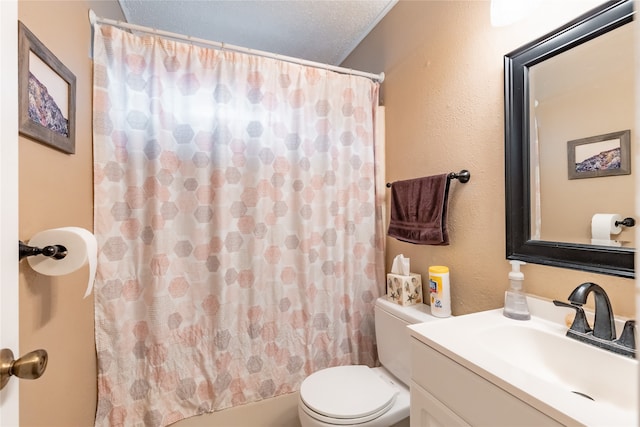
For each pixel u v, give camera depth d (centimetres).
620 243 82
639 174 31
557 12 96
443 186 132
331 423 109
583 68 90
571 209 93
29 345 82
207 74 152
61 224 102
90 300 129
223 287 152
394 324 141
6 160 48
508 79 109
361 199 181
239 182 158
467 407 71
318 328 173
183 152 150
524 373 65
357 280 181
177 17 183
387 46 181
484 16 120
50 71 92
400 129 170
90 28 130
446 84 138
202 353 152
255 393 161
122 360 139
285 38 206
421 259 155
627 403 69
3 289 46
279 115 165
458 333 87
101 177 134
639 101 32
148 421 142
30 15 83
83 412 121
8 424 47
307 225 168
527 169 104
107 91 135
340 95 176
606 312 78
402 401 123
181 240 150
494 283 117
